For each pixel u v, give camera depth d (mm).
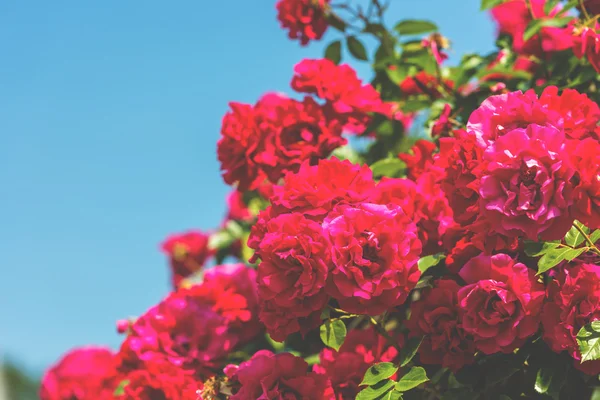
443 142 1156
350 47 1576
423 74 1528
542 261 1113
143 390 1305
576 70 1409
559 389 1146
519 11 1534
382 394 1153
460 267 1196
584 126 1150
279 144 1329
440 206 1229
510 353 1178
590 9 1391
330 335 1217
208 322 1345
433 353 1181
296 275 1123
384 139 1519
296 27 1546
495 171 1079
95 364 1614
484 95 1438
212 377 1241
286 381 1171
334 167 1171
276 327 1132
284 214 1129
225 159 1370
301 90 1385
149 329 1345
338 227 1114
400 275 1115
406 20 1507
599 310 1118
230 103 1359
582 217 1071
